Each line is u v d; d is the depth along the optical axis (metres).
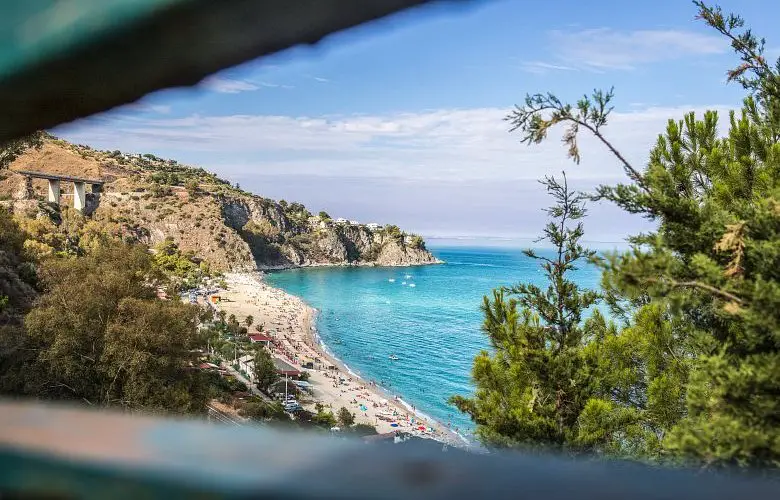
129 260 31.23
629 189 4.80
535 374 10.33
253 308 130.50
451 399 10.80
